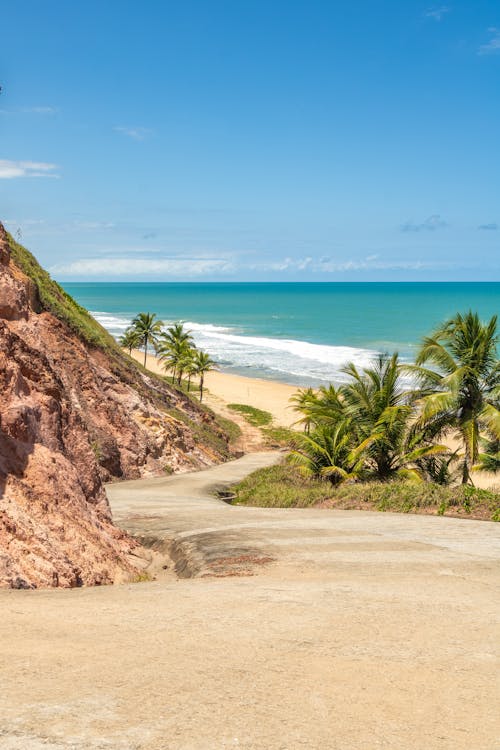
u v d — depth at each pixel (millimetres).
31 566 9383
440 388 25781
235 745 3895
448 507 18703
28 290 35594
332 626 6688
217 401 77312
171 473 37375
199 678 5000
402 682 5094
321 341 140000
